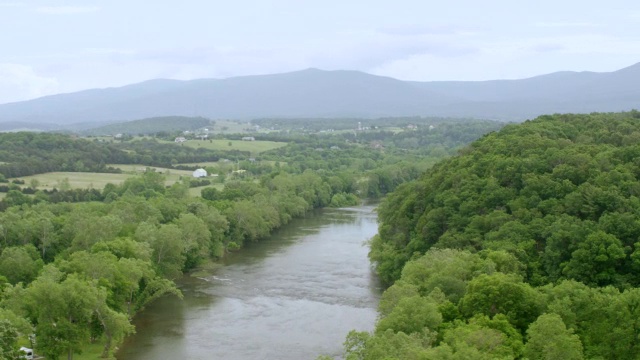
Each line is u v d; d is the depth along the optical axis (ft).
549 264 399.03
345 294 509.76
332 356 380.99
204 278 565.94
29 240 538.47
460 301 335.26
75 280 371.76
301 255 652.07
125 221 614.75
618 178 448.24
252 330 429.79
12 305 371.56
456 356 246.88
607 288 337.31
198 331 428.97
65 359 371.97
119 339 400.26
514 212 456.04
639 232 391.86
